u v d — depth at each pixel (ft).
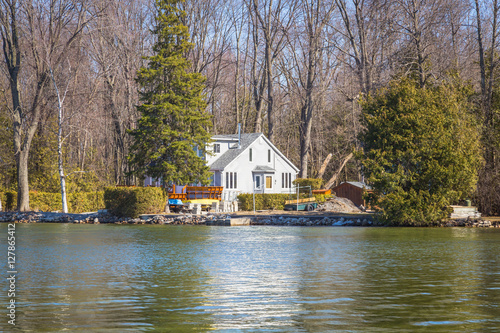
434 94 138.00
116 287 52.49
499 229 124.57
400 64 180.04
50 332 36.94
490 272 61.05
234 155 212.84
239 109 308.60
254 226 138.10
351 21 228.22
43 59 179.63
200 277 58.03
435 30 182.29
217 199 174.91
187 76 176.55
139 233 116.78
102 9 185.78
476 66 170.71
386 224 135.64
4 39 183.32
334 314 41.52
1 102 206.39
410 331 36.96
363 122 143.33
